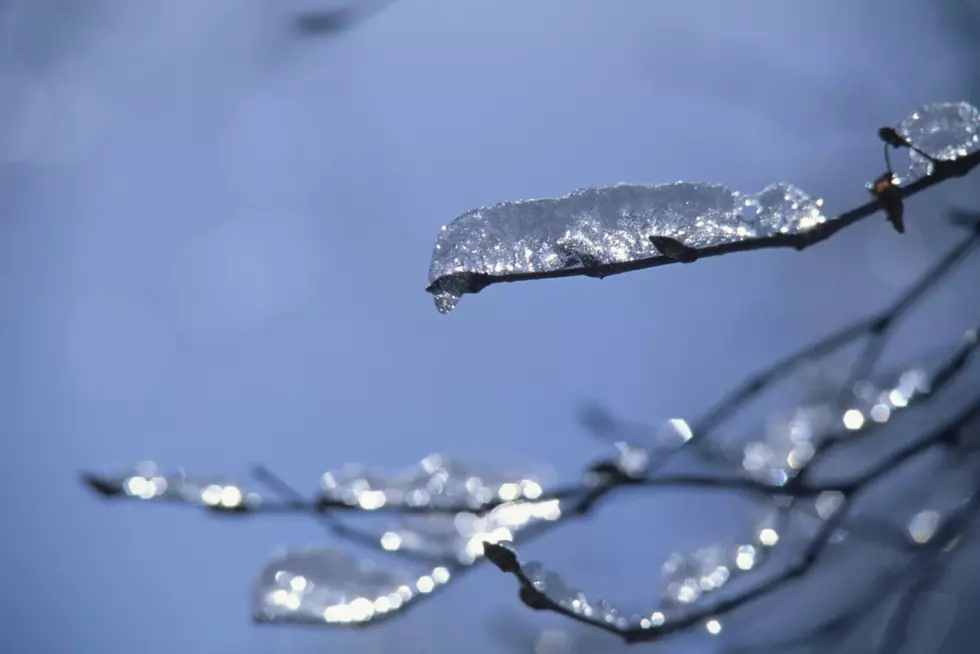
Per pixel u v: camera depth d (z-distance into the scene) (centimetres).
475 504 41
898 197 35
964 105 36
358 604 41
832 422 45
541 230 34
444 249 34
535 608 38
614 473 42
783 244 34
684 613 42
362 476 44
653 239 34
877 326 44
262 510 42
